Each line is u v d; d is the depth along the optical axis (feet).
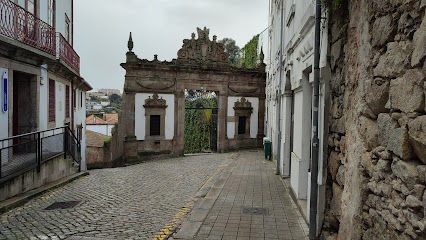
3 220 20.98
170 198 29.50
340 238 13.48
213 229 20.13
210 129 89.66
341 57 14.97
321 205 17.28
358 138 11.93
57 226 20.34
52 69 40.01
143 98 65.46
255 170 43.91
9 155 25.45
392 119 9.50
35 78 34.65
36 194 27.61
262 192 30.42
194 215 23.07
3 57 28.12
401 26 9.00
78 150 45.42
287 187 32.48
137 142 64.90
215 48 72.18
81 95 64.23
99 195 29.99
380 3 10.31
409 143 8.68
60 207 24.99
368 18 11.30
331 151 16.57
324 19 17.34
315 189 17.06
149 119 66.03
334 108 16.05
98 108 295.89
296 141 27.71
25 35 30.66
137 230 20.10
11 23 27.99
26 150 28.40
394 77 9.42
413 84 8.32
